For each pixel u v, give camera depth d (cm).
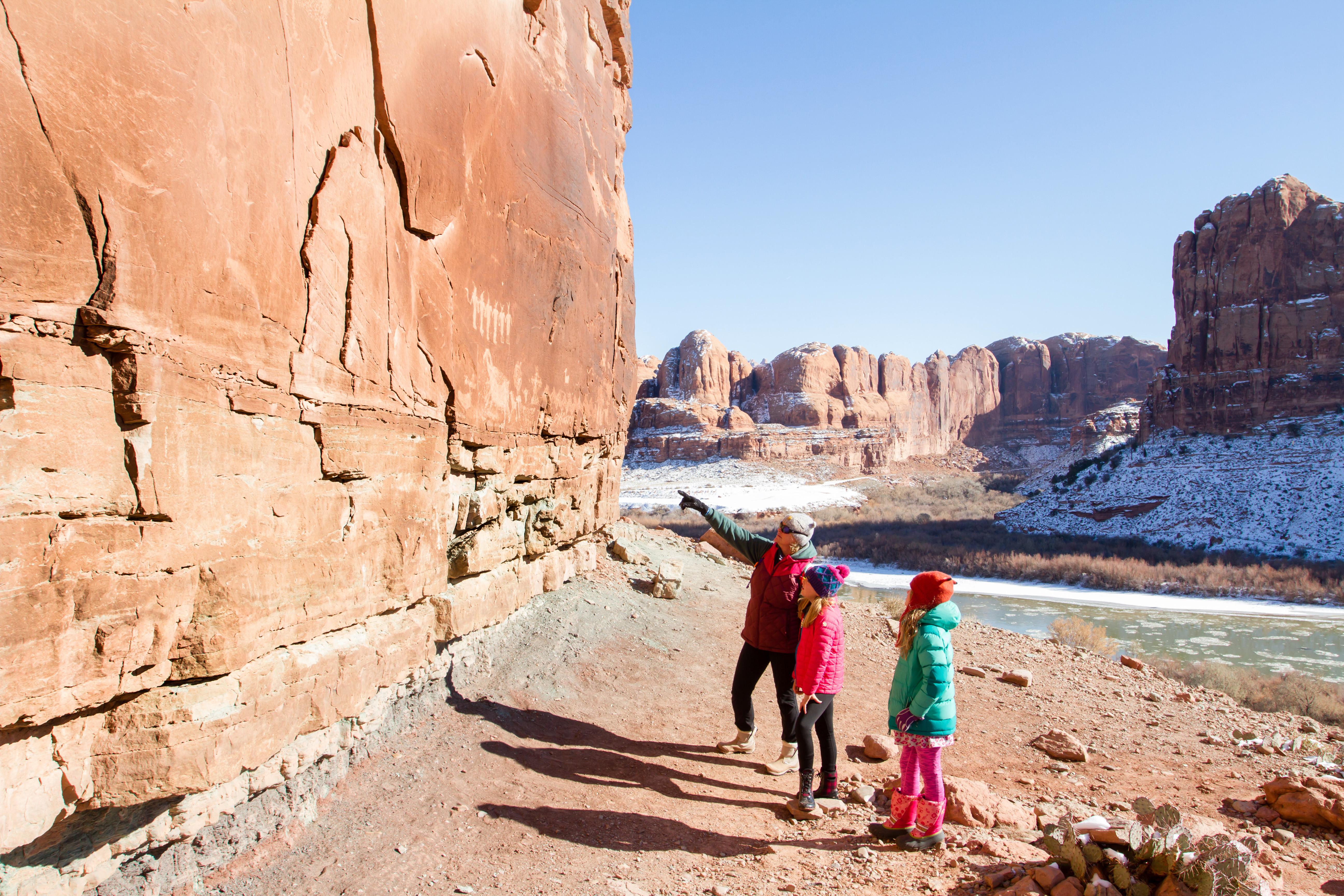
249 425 274
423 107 403
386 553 381
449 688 484
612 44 950
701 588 1004
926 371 13975
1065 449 10869
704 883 315
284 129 291
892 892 310
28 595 194
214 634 256
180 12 237
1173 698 762
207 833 275
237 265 265
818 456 10294
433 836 339
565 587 777
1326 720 1077
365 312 353
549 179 623
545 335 627
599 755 458
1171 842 306
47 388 200
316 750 329
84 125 205
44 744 210
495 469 524
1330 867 375
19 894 209
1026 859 342
